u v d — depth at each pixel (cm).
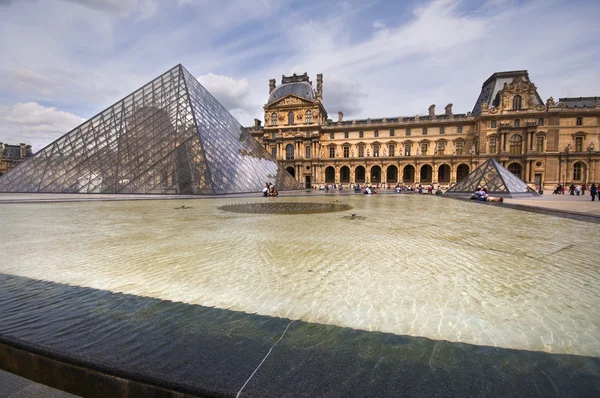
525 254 982
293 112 10388
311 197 4309
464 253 993
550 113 8350
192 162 4194
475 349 428
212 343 436
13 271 787
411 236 1288
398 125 9769
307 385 344
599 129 8244
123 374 373
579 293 649
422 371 373
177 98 4928
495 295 636
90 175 4219
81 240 1183
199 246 1083
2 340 447
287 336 457
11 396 391
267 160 5978
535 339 459
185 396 344
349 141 10269
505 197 4475
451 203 3325
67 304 575
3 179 4356
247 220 1777
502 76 9444
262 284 693
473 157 8881
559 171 8356
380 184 9800
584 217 1970
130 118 4794
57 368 408
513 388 341
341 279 730
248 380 353
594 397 326
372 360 396
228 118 5809
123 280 717
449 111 9850
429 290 662
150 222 1681
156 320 509
